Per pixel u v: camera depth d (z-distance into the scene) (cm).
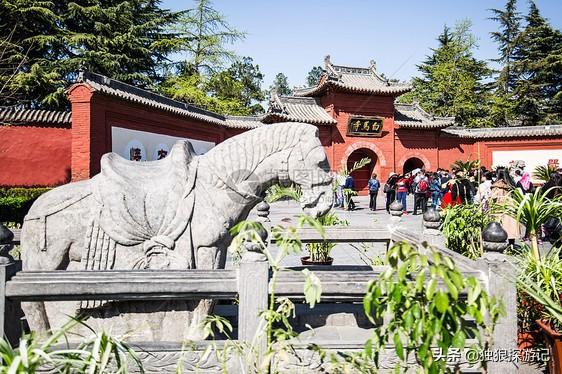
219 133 2028
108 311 308
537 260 358
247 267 250
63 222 314
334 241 505
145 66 2688
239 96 3588
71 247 316
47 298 247
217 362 251
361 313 365
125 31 2511
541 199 381
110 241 310
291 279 254
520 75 3647
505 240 262
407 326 164
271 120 2259
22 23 2059
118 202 308
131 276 249
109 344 160
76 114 1288
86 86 1274
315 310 376
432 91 3659
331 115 2420
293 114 2353
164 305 309
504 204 465
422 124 2538
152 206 312
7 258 250
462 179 990
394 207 501
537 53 3547
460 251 539
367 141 2483
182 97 2733
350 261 789
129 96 1389
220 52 2989
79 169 1278
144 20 2716
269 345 189
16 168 1527
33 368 144
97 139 1309
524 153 2542
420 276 164
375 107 2491
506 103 3447
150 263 312
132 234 308
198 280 250
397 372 182
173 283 248
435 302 160
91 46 2348
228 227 323
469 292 169
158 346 253
